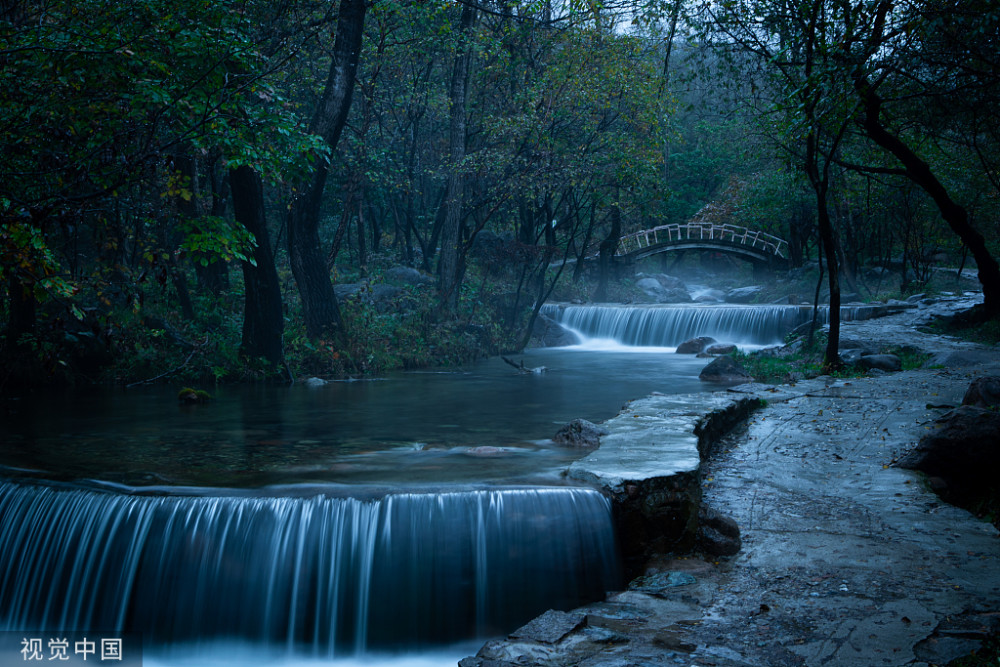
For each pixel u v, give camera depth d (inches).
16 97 348.5
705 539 264.1
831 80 511.8
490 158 960.3
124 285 399.9
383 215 1448.1
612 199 1151.0
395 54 972.6
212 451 355.9
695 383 667.4
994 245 1456.7
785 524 277.0
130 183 333.1
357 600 249.0
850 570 235.3
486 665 183.8
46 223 301.4
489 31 975.6
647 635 198.8
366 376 714.8
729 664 181.0
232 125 454.0
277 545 254.1
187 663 251.9
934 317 894.4
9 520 283.4
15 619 271.3
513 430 418.6
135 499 267.6
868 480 323.6
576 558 254.8
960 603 209.6
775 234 1851.6
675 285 1793.8
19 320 589.3
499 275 1163.9
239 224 480.7
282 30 701.3
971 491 323.0
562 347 1130.7
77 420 449.4
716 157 2150.6
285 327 732.0
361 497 259.6
